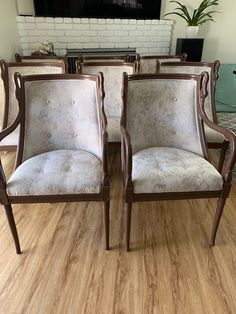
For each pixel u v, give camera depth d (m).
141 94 1.50
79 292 1.22
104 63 2.11
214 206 1.79
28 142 1.47
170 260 1.38
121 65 2.12
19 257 1.38
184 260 1.38
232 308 1.16
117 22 3.97
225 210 1.74
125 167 1.28
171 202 1.82
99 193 1.27
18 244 1.38
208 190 1.29
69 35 3.91
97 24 3.93
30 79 1.43
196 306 1.16
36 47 3.85
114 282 1.26
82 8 3.81
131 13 4.00
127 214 1.32
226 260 1.38
